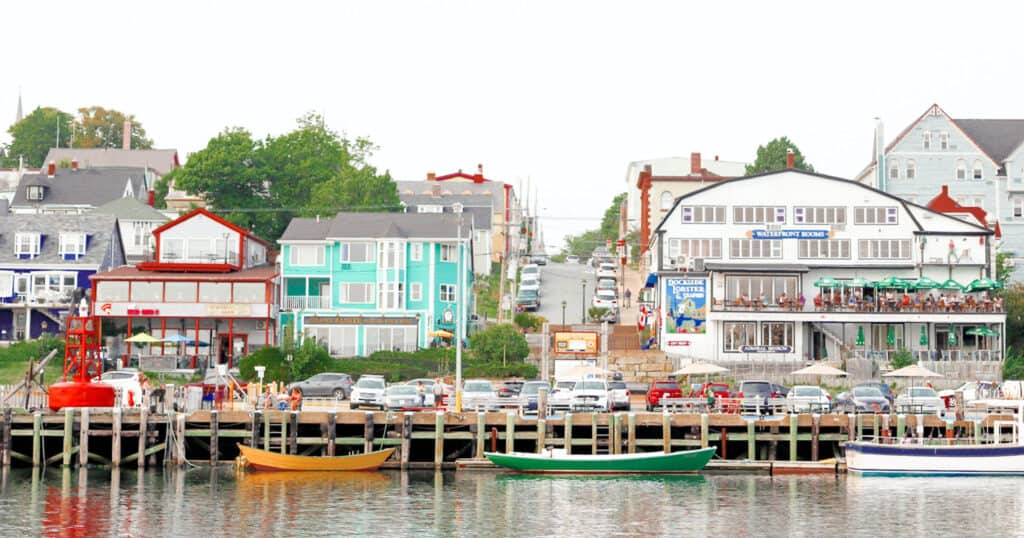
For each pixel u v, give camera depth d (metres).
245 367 115.25
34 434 82.12
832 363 116.25
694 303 127.19
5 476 78.94
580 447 84.94
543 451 81.81
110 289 126.88
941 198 145.62
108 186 190.38
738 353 125.19
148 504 69.81
